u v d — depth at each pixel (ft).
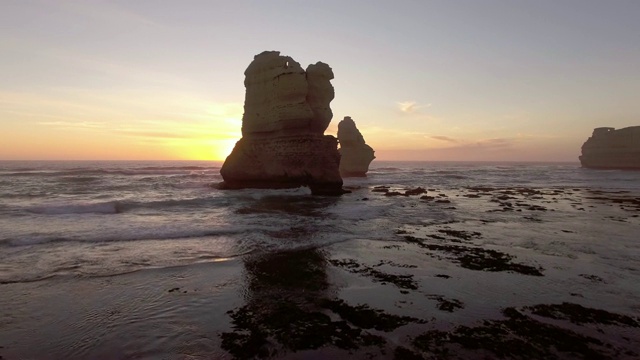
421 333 23.95
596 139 341.21
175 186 123.95
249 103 121.80
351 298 30.12
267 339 23.09
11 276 33.68
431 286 33.14
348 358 20.85
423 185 174.09
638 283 34.32
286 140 114.42
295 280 34.35
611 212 84.23
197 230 54.29
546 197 119.65
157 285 32.53
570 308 28.27
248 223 61.00
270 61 115.34
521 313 27.30
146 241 47.62
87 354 21.42
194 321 25.67
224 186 121.60
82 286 31.89
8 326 24.53
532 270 38.14
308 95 119.03
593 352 21.68
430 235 55.88
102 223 58.34
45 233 50.01
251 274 35.88
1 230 51.65
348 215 73.05
